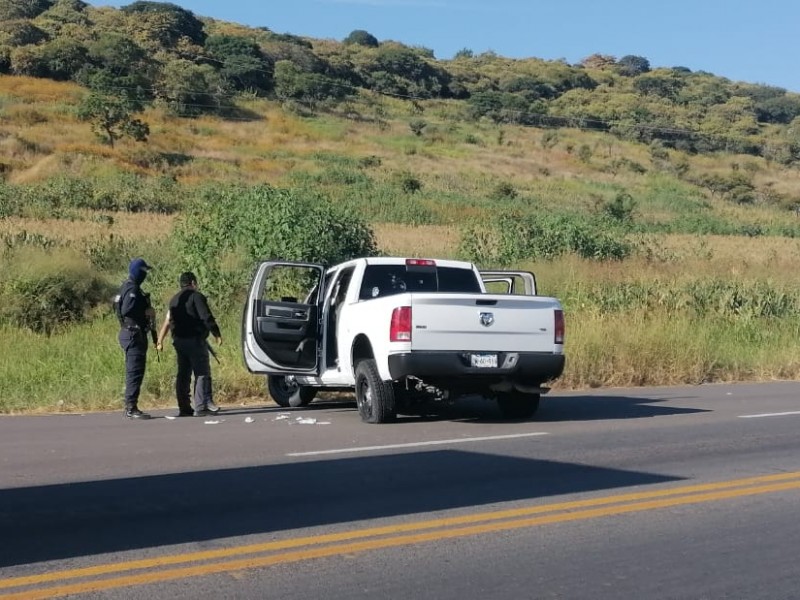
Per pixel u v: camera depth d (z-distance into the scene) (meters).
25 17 150.12
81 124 93.94
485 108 150.12
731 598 5.90
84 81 115.50
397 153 108.69
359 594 5.91
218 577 6.20
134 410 12.83
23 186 56.41
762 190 117.00
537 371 12.02
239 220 23.44
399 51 172.75
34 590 5.95
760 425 12.23
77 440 10.96
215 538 7.03
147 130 90.50
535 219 34.44
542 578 6.23
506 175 103.06
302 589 6.00
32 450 10.30
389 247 36.03
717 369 18.53
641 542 7.02
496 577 6.24
